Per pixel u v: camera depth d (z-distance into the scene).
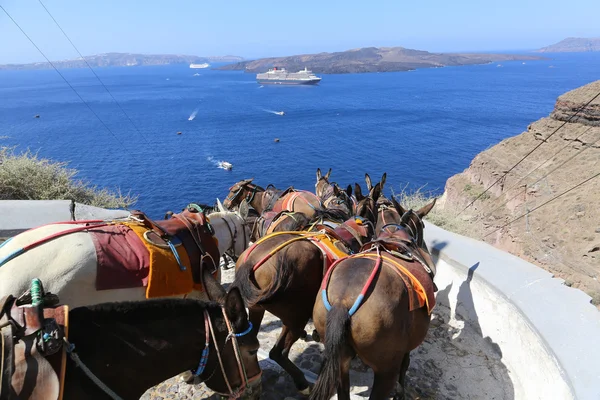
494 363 5.44
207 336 3.15
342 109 164.25
